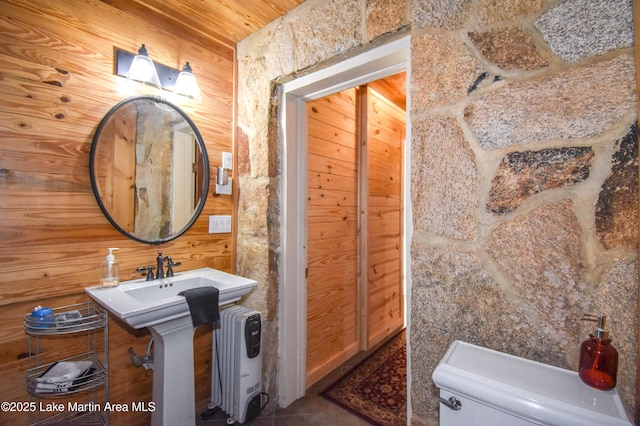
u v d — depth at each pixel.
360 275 2.54
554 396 0.69
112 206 1.43
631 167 0.77
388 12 1.24
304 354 1.91
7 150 1.17
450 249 1.06
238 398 1.62
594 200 0.82
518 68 0.94
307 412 1.76
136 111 1.51
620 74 0.79
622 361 0.78
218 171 1.83
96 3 1.39
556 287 0.88
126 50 1.48
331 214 2.22
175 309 1.24
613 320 0.79
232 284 1.49
